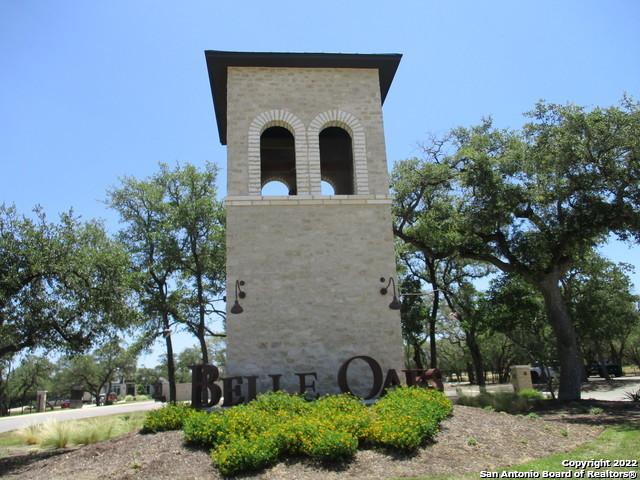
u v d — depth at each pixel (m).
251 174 15.14
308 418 9.52
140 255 30.42
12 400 64.12
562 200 20.38
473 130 24.42
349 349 13.88
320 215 14.91
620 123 16.89
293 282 14.21
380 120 16.27
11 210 17.16
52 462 10.51
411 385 13.09
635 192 17.62
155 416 11.38
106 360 64.12
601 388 33.16
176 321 30.12
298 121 15.83
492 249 22.88
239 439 8.55
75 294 17.81
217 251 30.05
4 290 16.06
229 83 15.97
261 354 13.54
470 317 27.45
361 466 8.10
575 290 32.94
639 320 41.53
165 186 31.44
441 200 24.56
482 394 18.86
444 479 7.54
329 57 16.11
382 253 14.82
